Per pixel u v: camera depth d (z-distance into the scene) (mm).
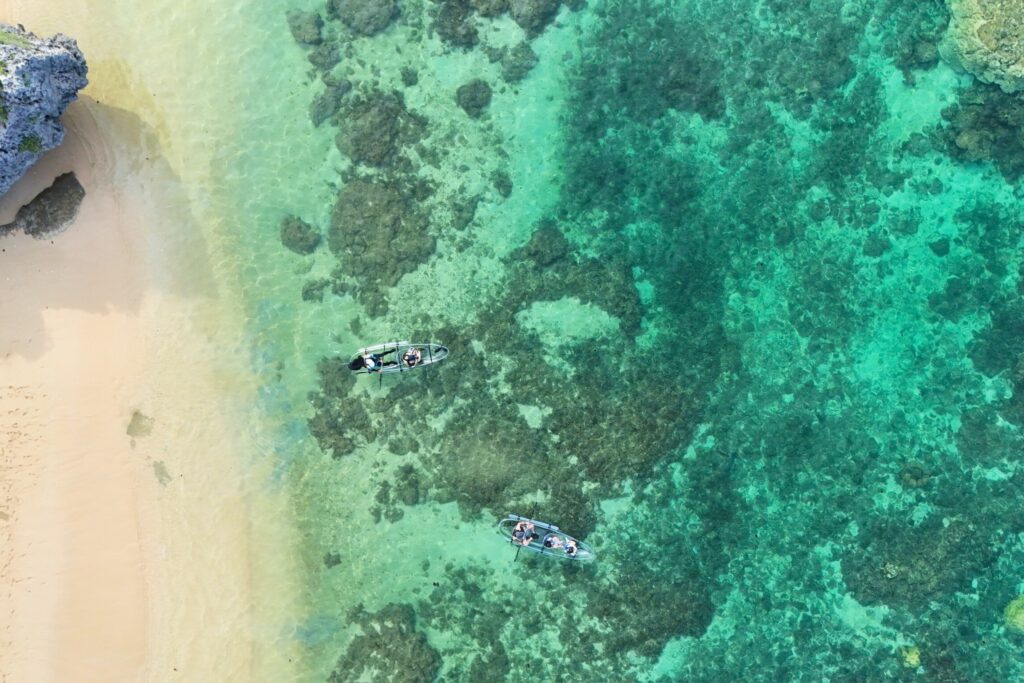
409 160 18391
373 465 18031
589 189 18578
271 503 17734
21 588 17078
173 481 17500
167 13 18000
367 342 18141
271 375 17906
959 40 18578
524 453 18203
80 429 17359
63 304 17469
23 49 15617
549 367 18422
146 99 17828
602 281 18516
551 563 18172
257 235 18047
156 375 17578
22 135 15898
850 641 18688
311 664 17562
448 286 18359
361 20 18266
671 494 18484
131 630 17266
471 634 18031
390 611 17828
